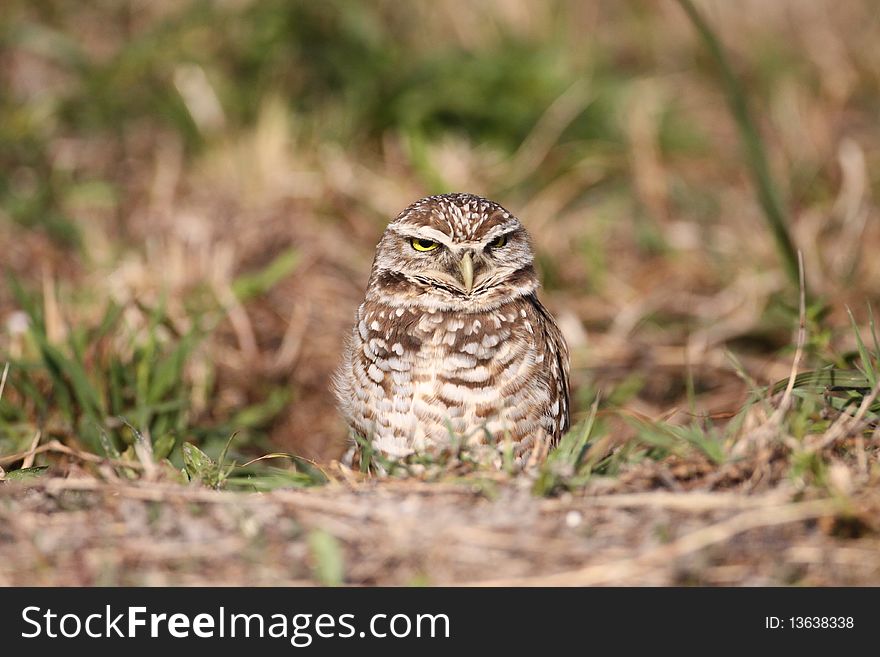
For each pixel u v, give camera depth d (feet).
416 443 27.14
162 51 47.44
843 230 43.32
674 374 36.94
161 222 42.65
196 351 33.88
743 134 36.24
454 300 27.53
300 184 44.42
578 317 39.99
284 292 39.99
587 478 22.66
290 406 35.99
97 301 35.78
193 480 24.16
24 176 44.91
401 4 52.03
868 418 23.77
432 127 47.42
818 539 20.74
